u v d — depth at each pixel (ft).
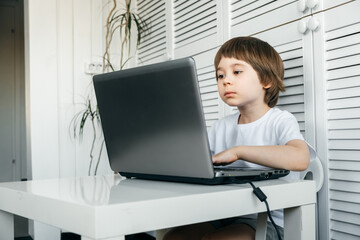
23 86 17.03
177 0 7.22
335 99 4.27
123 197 2.19
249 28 5.45
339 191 4.22
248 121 4.13
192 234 3.44
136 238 8.47
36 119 8.38
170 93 2.58
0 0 16.84
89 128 8.85
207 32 6.34
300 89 4.70
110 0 9.09
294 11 4.74
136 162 3.08
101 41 9.02
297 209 2.87
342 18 4.17
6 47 16.88
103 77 3.02
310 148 3.58
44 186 2.84
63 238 8.51
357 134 4.02
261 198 2.48
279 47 4.95
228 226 3.25
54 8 8.63
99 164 8.90
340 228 4.22
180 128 2.62
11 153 16.80
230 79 3.81
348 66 4.16
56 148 8.52
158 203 2.09
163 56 7.62
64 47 8.71
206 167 2.57
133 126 2.96
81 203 1.98
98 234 1.86
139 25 8.35
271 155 3.07
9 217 3.12
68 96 8.70
